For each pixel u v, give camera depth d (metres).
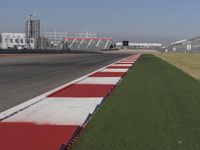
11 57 48.16
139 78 16.88
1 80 15.81
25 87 13.24
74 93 11.39
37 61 36.09
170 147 5.41
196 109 8.59
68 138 5.78
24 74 19.25
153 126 6.79
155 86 13.44
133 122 7.12
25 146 5.32
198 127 6.73
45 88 12.97
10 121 7.18
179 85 13.83
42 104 9.31
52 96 10.74
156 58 48.06
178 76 18.20
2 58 44.19
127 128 6.62
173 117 7.63
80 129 6.55
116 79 16.22
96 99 10.16
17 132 6.20
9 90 12.31
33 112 8.20
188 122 7.15
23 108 8.71
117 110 8.44
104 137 5.98
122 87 13.09
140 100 9.97
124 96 10.75
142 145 5.52
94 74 19.16
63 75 18.81
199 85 13.85
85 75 18.83
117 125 6.86
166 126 6.79
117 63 32.41
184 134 6.20
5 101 9.91
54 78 17.03
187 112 8.20
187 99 10.18
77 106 9.00
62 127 6.59
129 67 25.94
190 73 20.73
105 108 8.70
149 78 16.91
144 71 21.83
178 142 5.69
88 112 8.18
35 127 6.61
